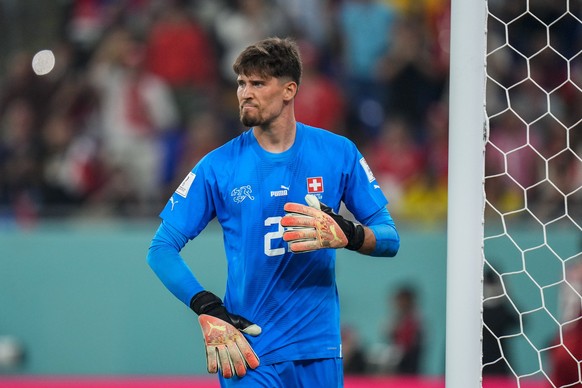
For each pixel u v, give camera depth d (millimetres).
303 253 13906
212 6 39125
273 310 13930
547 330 30500
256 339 13867
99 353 31469
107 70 37219
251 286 13938
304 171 14078
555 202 33438
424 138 36812
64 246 31781
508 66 38031
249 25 38938
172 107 37125
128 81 36844
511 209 33156
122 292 31641
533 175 34688
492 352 26219
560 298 30672
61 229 32438
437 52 39031
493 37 38312
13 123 35812
